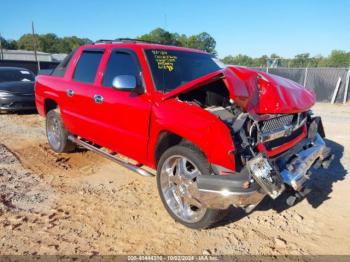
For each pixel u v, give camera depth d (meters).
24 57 61.88
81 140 5.52
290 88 3.86
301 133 4.21
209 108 3.82
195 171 3.50
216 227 3.65
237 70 3.64
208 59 4.93
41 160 5.71
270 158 3.47
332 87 17.16
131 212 3.94
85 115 5.00
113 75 4.58
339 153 6.39
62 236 3.41
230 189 3.04
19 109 10.21
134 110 4.06
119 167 5.42
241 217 3.88
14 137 7.27
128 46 4.50
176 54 4.59
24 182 4.73
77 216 3.82
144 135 3.98
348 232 3.62
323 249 3.31
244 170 3.08
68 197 4.30
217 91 4.15
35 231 3.48
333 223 3.79
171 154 3.59
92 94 4.77
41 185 4.65
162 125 3.65
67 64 5.69
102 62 4.82
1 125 8.62
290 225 3.73
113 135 4.50
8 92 10.00
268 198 4.36
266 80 3.69
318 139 4.32
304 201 4.31
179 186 3.64
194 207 3.70
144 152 4.09
